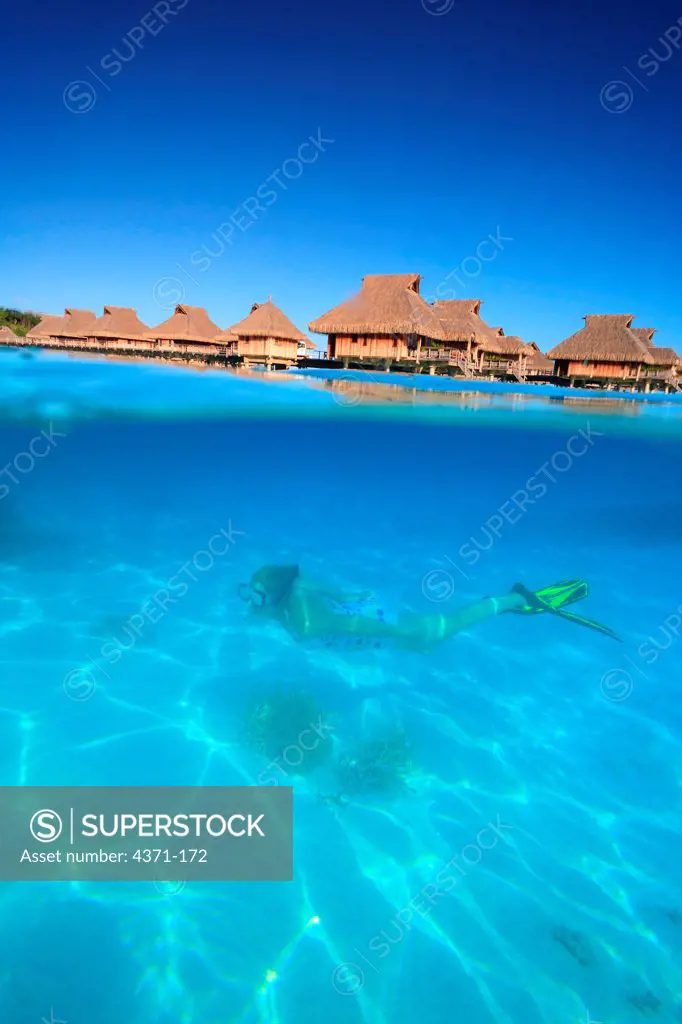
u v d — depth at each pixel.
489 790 4.61
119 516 17.36
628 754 5.20
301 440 17.55
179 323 38.19
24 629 7.25
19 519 15.00
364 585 10.03
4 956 2.96
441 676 6.59
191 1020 2.72
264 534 16.02
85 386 12.16
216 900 3.40
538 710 5.94
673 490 21.31
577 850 3.99
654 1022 2.80
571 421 15.76
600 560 13.48
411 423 15.57
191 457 18.92
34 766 4.52
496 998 2.92
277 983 2.92
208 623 7.74
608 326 22.83
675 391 22.62
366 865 3.75
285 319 26.02
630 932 3.34
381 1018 2.79
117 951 3.04
